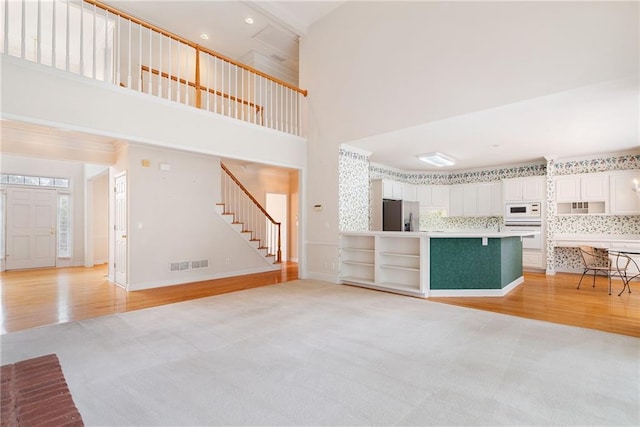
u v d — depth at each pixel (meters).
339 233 6.02
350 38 5.79
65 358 2.71
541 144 5.94
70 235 8.27
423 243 5.00
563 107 4.06
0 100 3.19
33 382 2.25
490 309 4.25
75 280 6.29
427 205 8.73
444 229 8.96
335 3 5.93
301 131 6.68
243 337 3.21
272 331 3.38
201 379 2.36
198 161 6.33
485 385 2.27
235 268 6.96
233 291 5.34
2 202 7.35
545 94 3.69
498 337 3.21
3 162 7.33
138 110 4.22
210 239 6.51
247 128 5.55
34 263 7.76
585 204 6.86
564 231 7.20
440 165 7.91
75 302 4.59
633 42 3.18
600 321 3.73
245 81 7.89
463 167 8.34
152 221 5.66
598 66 3.36
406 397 2.12
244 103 6.75
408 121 4.93
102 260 8.63
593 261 5.63
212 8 6.04
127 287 5.36
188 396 2.13
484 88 4.14
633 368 2.53
